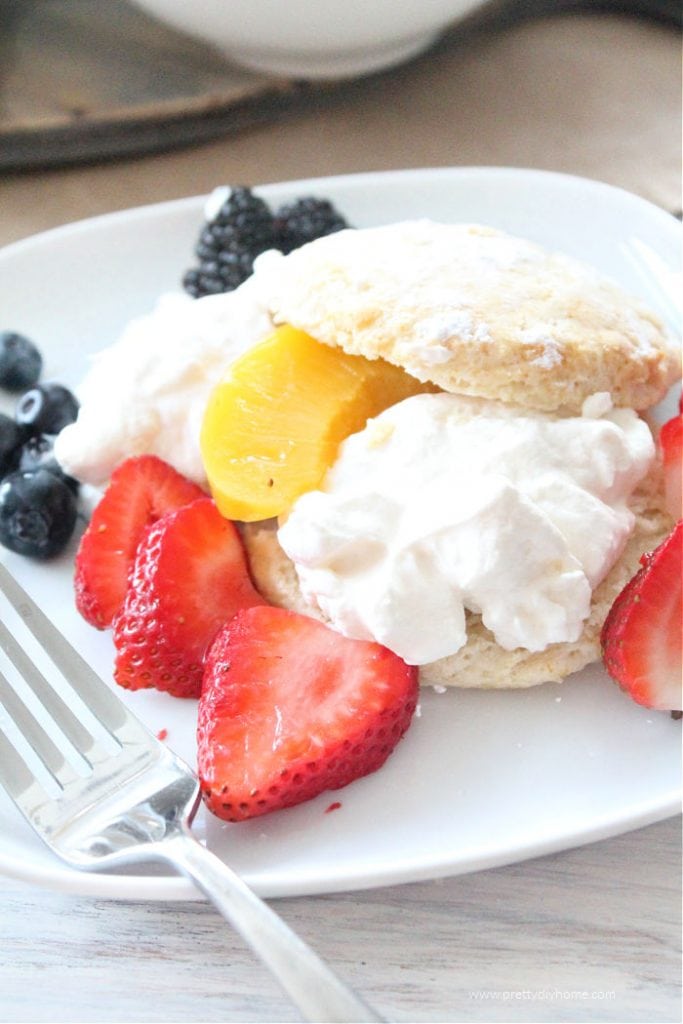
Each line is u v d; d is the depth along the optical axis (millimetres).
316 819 286
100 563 320
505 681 300
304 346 324
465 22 513
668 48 513
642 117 478
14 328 389
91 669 301
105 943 280
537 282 328
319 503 303
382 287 319
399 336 311
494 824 283
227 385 320
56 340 387
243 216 387
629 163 456
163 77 498
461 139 476
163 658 303
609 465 306
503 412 311
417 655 292
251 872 278
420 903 281
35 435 362
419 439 307
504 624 294
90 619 320
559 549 294
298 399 319
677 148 461
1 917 284
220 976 274
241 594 312
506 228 396
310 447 315
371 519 300
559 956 273
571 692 300
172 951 278
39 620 308
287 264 339
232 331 336
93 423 339
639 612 288
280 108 486
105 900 285
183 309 349
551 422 311
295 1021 269
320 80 493
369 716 285
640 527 313
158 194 465
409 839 282
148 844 275
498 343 308
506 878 283
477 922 278
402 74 505
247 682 290
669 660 289
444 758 293
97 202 463
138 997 273
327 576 298
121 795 283
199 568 308
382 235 343
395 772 292
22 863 275
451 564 295
